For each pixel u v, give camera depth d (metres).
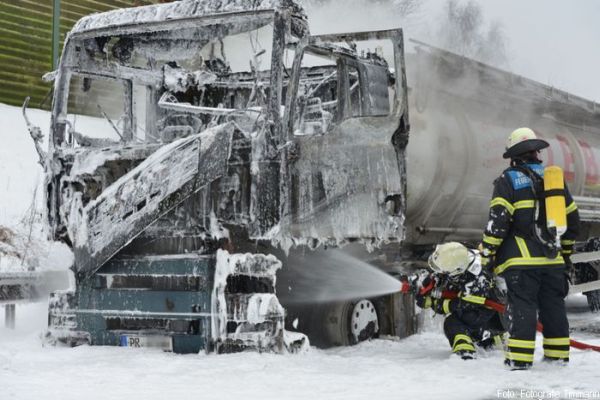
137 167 10.83
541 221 9.41
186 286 10.43
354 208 10.26
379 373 8.79
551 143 16.52
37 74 27.16
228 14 11.11
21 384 8.16
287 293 11.60
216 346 10.13
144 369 9.02
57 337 11.23
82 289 11.12
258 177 10.50
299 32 11.49
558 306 9.60
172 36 13.03
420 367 9.27
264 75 14.46
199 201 10.73
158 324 10.59
